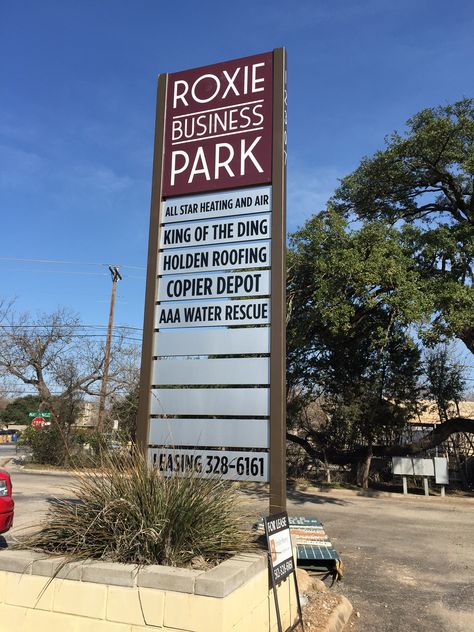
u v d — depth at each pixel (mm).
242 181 6129
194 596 3391
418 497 17578
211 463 5562
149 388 5926
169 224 6379
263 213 6020
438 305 15867
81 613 3598
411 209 20109
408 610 6023
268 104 6195
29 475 21266
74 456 5852
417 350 20281
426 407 20953
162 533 3932
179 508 4098
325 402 21125
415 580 7301
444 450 21641
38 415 29406
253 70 6344
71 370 28281
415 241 17109
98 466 4730
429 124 17531
